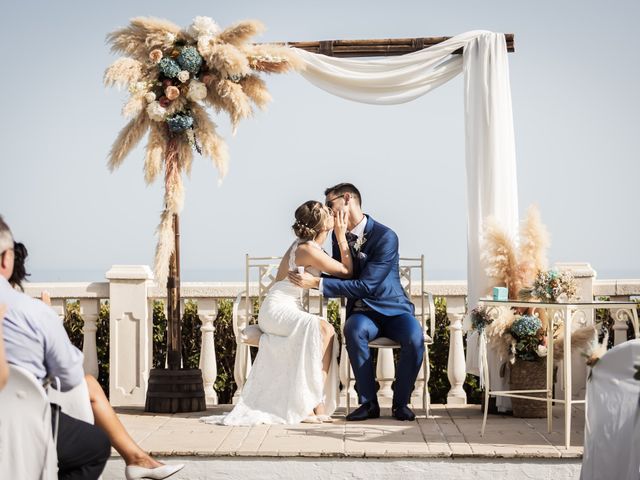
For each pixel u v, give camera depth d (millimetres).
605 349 3951
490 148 6395
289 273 6316
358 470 4840
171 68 6289
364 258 6363
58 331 3646
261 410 6016
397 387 6129
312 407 5996
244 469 4879
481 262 6355
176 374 6426
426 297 7059
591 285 6855
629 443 3738
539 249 6090
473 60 6512
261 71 6590
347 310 6523
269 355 6133
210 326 7082
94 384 4316
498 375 6363
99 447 3770
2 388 3418
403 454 4832
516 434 5438
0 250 3678
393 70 6617
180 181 6441
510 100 6488
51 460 3488
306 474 4859
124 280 6859
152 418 6133
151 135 6410
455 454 4820
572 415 6180
